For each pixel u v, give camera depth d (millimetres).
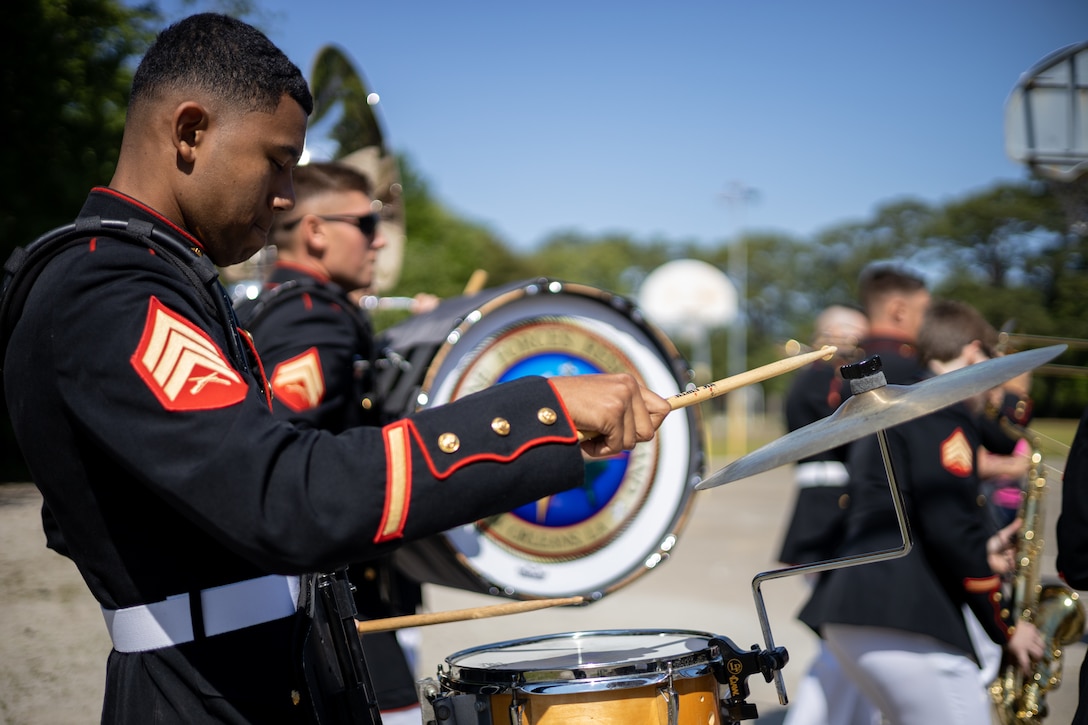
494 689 1570
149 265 1226
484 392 1217
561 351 2381
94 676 2832
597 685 1536
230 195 1341
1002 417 3055
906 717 2762
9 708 2701
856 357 4023
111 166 6000
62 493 1250
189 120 1313
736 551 8883
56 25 5297
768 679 1611
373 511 1104
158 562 1288
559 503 2330
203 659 1301
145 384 1123
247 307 2582
